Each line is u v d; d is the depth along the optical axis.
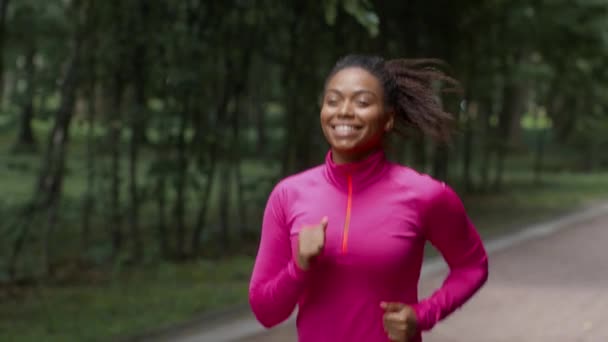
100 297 8.14
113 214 10.83
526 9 16.14
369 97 2.31
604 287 8.98
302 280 2.20
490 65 18.25
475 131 19.94
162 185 10.73
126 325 6.90
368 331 2.27
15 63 18.19
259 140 27.30
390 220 2.28
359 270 2.26
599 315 7.54
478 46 17.75
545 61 19.16
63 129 9.99
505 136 32.09
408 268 2.30
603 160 31.80
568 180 25.88
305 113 12.49
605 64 20.16
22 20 16.33
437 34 15.18
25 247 10.95
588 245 12.48
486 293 8.56
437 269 9.93
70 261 10.33
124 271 9.78
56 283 9.02
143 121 10.34
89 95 11.02
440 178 17.41
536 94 24.12
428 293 8.52
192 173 10.82
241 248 11.65
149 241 11.96
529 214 16.55
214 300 7.95
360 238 2.27
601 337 6.71
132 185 10.66
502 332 6.86
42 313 7.41
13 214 10.34
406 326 2.19
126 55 10.12
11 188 18.58
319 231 2.14
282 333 6.79
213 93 11.12
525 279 9.48
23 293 8.45
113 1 10.00
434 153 17.34
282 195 2.41
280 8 11.51
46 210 9.88
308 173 2.42
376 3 12.51
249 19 10.90
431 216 2.33
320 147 13.50
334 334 2.29
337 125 2.32
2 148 28.64
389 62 2.47
